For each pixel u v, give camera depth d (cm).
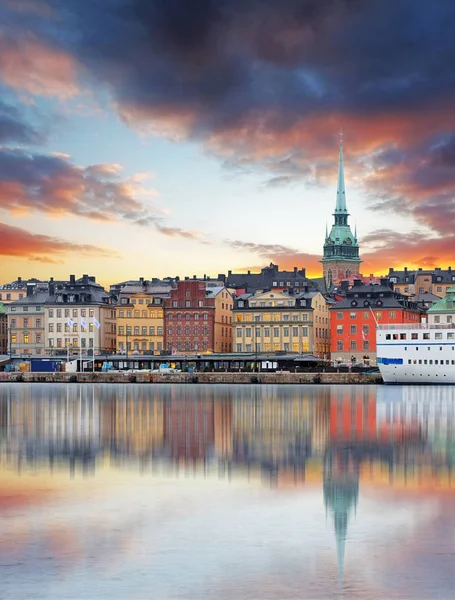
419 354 18325
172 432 7638
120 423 8556
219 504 4347
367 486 4772
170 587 3164
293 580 3225
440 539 3700
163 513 4166
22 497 4516
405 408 10775
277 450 6300
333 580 3222
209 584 3191
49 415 9669
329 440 6950
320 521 4003
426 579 3225
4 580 3225
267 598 3064
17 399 13288
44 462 5684
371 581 3209
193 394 15038
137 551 3562
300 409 10688
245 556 3494
